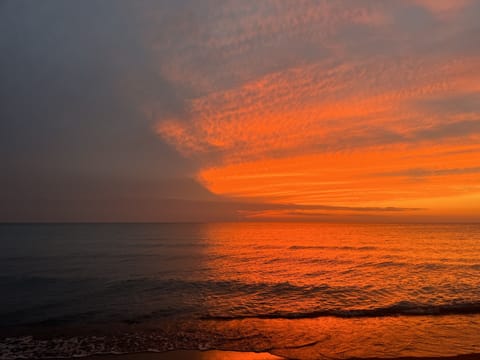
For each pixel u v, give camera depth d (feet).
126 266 94.02
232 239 217.97
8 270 86.74
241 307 49.65
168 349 33.35
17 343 35.88
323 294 57.41
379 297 54.65
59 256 117.70
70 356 32.07
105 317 45.44
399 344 33.96
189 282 69.41
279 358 30.81
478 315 43.88
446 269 84.94
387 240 197.67
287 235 265.13
